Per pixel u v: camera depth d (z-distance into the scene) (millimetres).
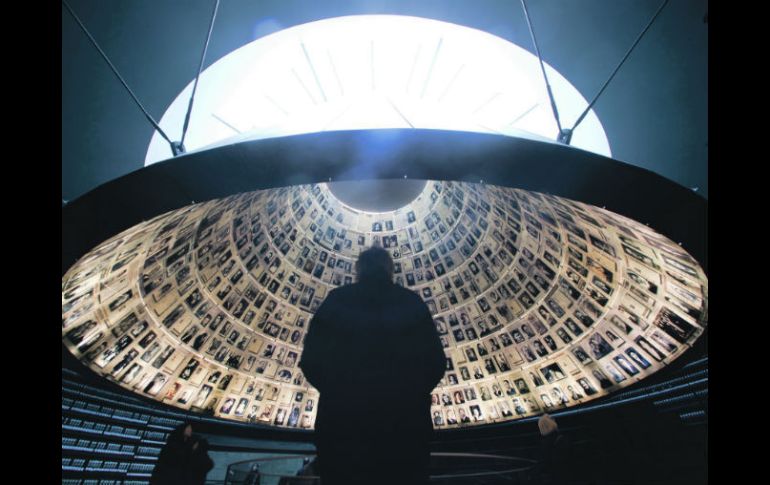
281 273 11070
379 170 3791
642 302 7211
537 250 9383
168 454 4688
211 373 9297
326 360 2021
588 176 4043
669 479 5324
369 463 1789
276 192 10180
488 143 3799
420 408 1918
